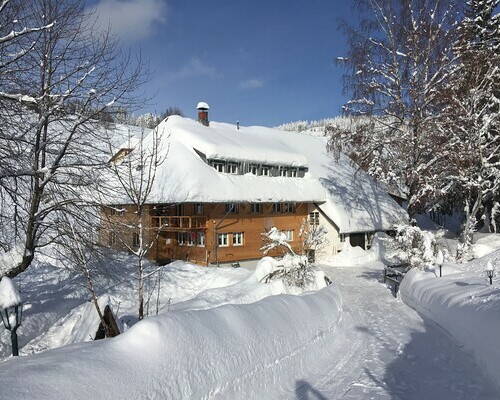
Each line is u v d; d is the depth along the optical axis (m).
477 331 8.68
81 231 11.40
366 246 32.12
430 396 6.78
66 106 11.19
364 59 23.81
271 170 29.17
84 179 11.39
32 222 10.85
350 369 8.12
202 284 18.61
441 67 22.64
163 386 4.59
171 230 23.34
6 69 10.15
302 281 18.16
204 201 22.36
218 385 5.38
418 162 23.70
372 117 24.39
